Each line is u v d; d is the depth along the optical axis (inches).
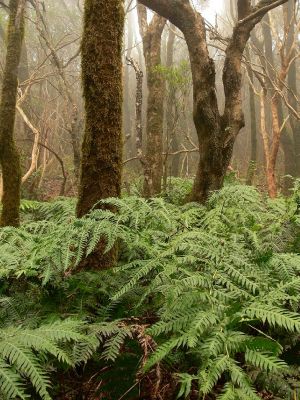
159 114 263.6
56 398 73.5
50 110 577.9
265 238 115.7
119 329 75.2
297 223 117.7
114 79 115.6
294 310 79.0
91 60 114.3
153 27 275.0
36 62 653.3
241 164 664.4
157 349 65.4
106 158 114.5
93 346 72.1
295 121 526.6
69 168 489.4
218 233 103.0
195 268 89.7
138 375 73.4
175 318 71.2
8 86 176.7
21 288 99.0
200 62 185.5
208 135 183.0
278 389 66.2
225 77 195.0
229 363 61.8
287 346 76.8
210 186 183.3
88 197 115.2
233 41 194.5
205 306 74.0
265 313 67.7
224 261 84.6
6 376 57.7
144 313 89.6
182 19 191.5
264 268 87.6
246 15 198.8
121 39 118.3
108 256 109.8
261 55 370.9
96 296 94.7
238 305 71.9
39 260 93.4
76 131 250.8
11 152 175.6
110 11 114.3
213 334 67.3
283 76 331.9
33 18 524.1
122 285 94.3
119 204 99.4
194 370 75.0
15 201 175.9
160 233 98.2
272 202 143.2
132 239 92.9
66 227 93.6
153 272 101.0
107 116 114.7
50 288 94.3
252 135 500.4
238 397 59.2
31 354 62.3
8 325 84.5
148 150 258.1
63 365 75.5
